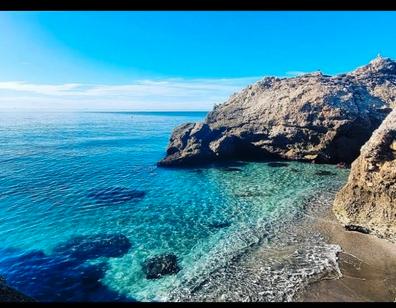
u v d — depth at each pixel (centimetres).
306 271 2172
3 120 19725
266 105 6812
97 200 3816
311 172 5028
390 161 2495
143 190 4222
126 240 2738
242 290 1995
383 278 2059
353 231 2764
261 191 4059
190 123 6544
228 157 6119
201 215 3291
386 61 7738
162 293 2000
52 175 5041
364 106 6159
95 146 8356
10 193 4075
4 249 2592
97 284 2109
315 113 5916
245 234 2802
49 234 2872
